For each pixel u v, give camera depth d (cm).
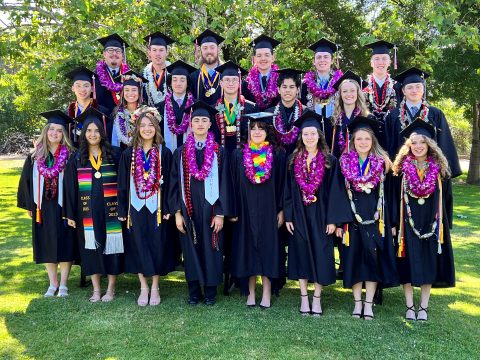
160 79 599
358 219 441
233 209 477
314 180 449
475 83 1381
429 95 1562
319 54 560
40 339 393
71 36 953
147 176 475
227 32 931
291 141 510
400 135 492
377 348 376
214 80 598
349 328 416
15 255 689
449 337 400
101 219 486
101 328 414
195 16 992
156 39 606
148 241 477
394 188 454
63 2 926
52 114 506
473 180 1808
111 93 607
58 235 496
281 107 526
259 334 402
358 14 1602
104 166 488
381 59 548
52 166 495
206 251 471
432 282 435
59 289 509
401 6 1105
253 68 589
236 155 491
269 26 1053
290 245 464
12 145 3706
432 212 438
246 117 528
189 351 369
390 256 445
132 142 488
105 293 515
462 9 1217
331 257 450
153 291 482
